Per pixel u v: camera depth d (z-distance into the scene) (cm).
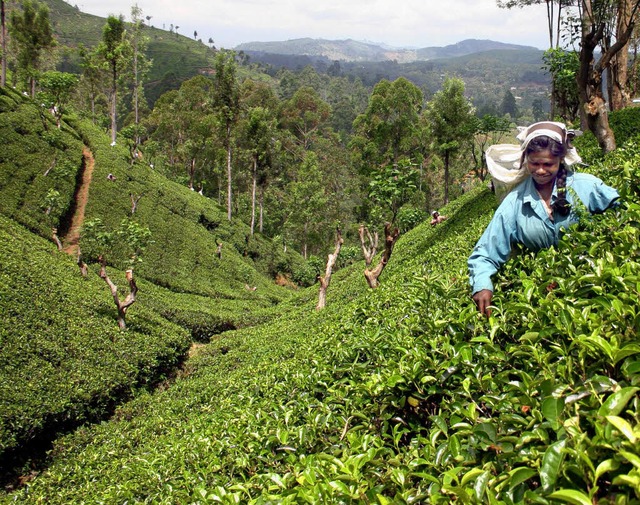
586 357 213
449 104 4372
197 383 1697
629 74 3225
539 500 147
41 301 1953
